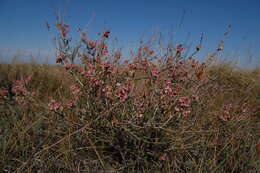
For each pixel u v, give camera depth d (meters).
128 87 1.75
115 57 2.00
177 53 2.02
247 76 3.97
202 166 1.65
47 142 1.86
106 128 1.81
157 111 1.83
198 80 2.17
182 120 1.92
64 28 1.83
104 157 1.76
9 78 3.26
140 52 2.07
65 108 1.97
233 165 1.71
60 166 1.61
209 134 1.85
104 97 1.83
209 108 2.33
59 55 1.84
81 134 1.86
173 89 1.92
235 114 2.21
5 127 2.02
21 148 1.71
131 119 1.72
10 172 1.58
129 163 1.71
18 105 2.45
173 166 1.71
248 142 1.98
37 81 3.40
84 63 1.93
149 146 1.81
